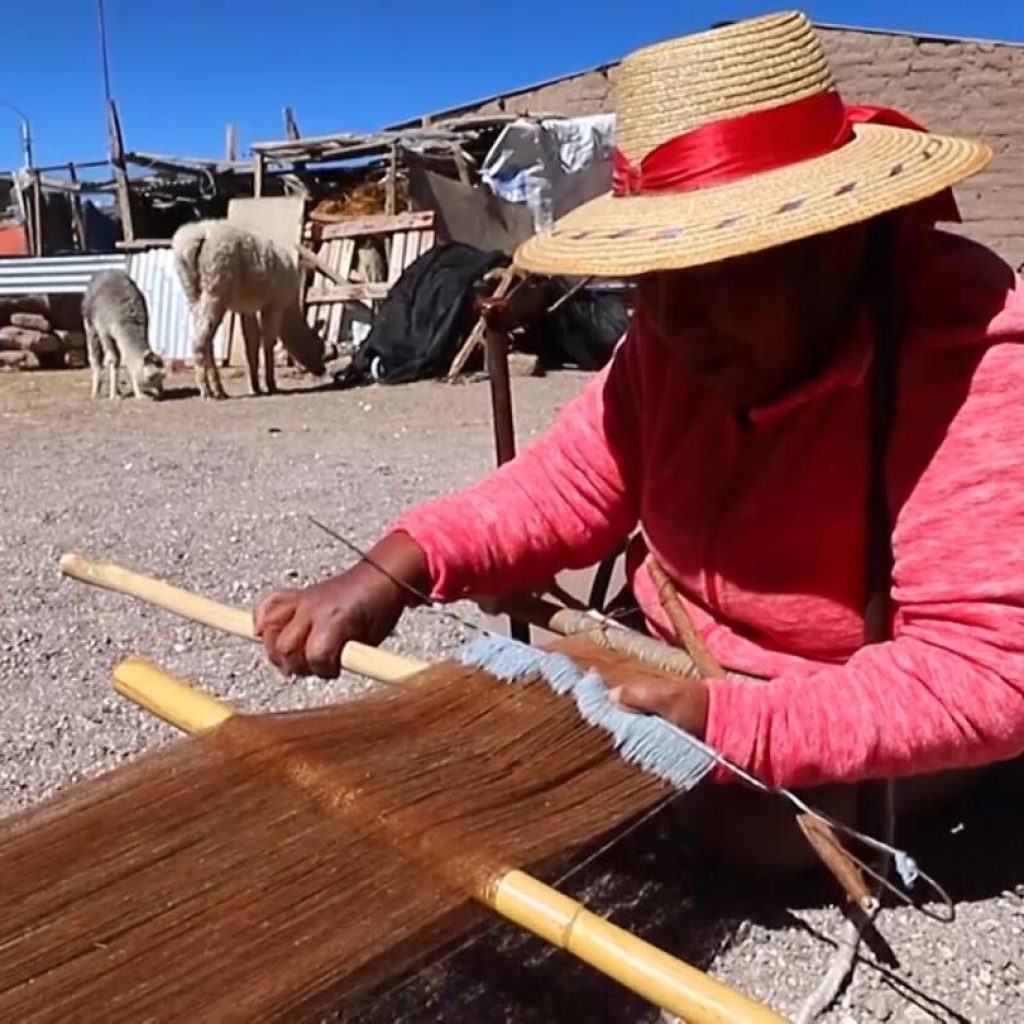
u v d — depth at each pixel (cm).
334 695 328
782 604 192
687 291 169
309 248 1362
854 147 169
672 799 162
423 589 208
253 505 568
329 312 1327
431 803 150
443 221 1346
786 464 184
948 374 167
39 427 901
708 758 156
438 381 1110
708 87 166
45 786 283
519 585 222
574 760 161
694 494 198
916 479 168
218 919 134
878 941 195
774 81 165
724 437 191
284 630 196
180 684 178
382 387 1105
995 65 1573
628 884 191
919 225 178
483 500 217
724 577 197
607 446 218
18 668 350
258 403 1025
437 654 344
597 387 224
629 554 232
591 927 129
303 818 149
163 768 159
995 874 217
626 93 175
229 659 353
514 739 163
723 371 176
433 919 134
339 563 464
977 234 1594
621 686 168
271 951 130
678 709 161
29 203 1816
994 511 161
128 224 1580
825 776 159
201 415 955
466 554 211
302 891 138
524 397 983
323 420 910
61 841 146
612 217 170
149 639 372
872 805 199
